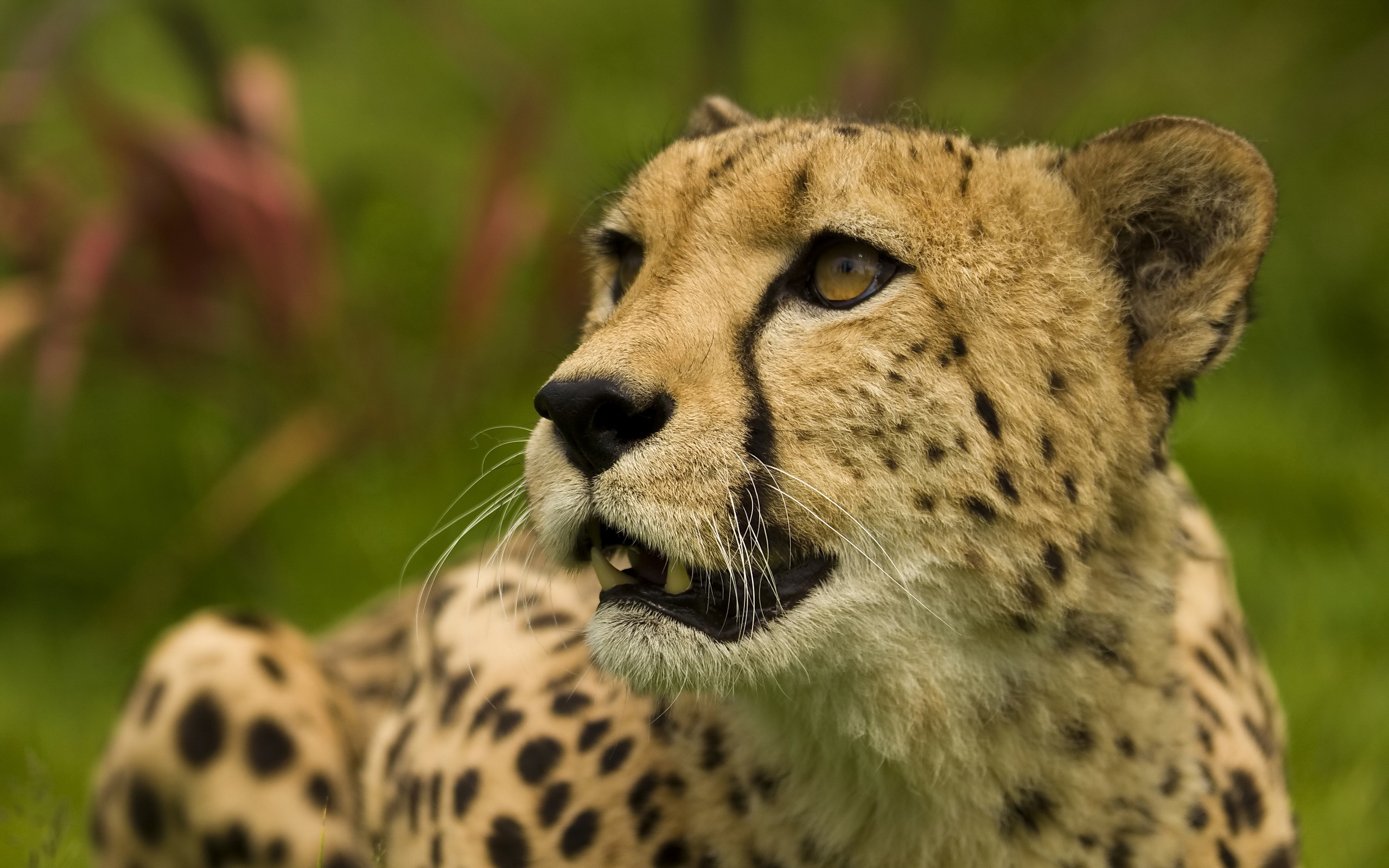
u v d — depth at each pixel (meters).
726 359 5.74
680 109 15.55
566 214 14.07
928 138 6.11
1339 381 15.27
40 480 13.32
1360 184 17.05
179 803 7.79
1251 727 7.34
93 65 17.64
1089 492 5.96
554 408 5.56
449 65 18.56
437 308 14.32
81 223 13.75
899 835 6.13
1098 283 6.14
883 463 5.77
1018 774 5.98
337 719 8.13
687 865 6.34
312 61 18.55
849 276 5.86
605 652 5.81
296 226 13.27
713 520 5.61
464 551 11.68
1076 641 5.98
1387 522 12.46
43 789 7.96
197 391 13.77
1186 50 19.05
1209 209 6.17
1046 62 16.88
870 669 5.88
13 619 12.76
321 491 12.98
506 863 6.71
